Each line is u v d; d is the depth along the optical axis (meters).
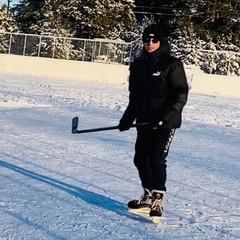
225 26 47.31
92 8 46.06
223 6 47.00
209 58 39.38
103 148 9.70
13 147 9.06
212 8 47.78
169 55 5.31
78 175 7.25
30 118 13.61
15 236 4.71
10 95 19.69
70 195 6.19
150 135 5.34
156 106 5.26
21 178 6.88
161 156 5.27
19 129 11.34
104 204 5.89
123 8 47.38
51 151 8.97
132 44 39.06
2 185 6.45
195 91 35.81
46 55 40.03
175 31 47.16
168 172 7.99
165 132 5.27
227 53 38.91
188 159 9.37
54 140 10.19
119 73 38.25
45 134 10.90
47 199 5.96
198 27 46.53
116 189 6.58
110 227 5.13
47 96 20.89
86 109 17.23
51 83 29.88
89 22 46.09
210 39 45.91
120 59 39.22
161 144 5.25
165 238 4.91
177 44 42.31
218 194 6.80
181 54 40.59
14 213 5.37
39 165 7.74
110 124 13.64
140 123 5.25
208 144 11.64
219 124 16.12
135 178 7.27
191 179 7.61
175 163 8.85
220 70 38.84
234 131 14.64
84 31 46.94
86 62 38.72
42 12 46.81
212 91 36.72
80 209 5.66
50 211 5.52
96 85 32.19
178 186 7.09
